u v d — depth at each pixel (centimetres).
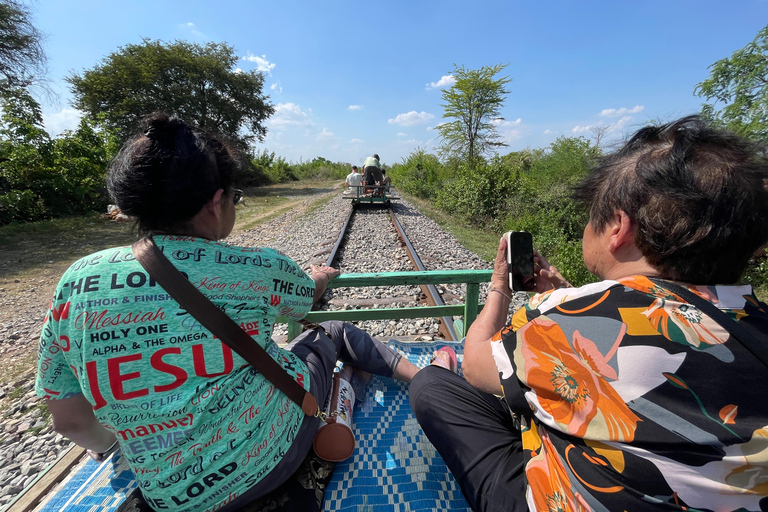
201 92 2598
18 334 442
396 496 157
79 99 2411
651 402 77
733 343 75
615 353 81
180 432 110
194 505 118
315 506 143
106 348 102
